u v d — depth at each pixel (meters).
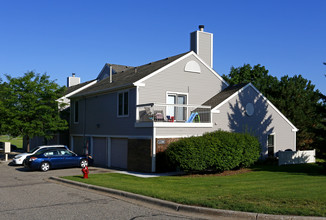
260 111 23.77
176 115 22.38
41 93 26.50
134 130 20.45
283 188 11.27
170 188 11.70
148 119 20.48
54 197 11.04
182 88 22.80
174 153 16.53
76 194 11.64
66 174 18.23
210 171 18.11
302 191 10.54
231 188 11.46
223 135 17.69
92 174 17.41
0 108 25.00
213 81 24.52
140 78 20.77
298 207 8.19
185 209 8.73
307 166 21.02
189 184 12.90
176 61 22.59
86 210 8.97
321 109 18.80
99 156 24.95
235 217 7.91
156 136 18.64
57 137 30.25
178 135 19.48
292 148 25.73
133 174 17.78
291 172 17.47
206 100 24.02
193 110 22.67
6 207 9.45
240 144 17.83
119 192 11.18
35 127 26.19
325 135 18.56
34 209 9.15
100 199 10.59
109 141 23.47
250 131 23.05
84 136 26.89
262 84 40.44
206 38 25.47
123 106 21.81
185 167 16.28
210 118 21.03
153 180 14.66
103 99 24.34
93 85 29.66
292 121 28.45
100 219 7.99
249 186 11.93
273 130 24.53
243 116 22.77
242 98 22.83
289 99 30.84
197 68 23.66
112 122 23.00
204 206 8.67
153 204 9.66
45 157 20.31
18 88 25.88
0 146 35.72
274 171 18.03
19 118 26.19
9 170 20.78
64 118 30.14
